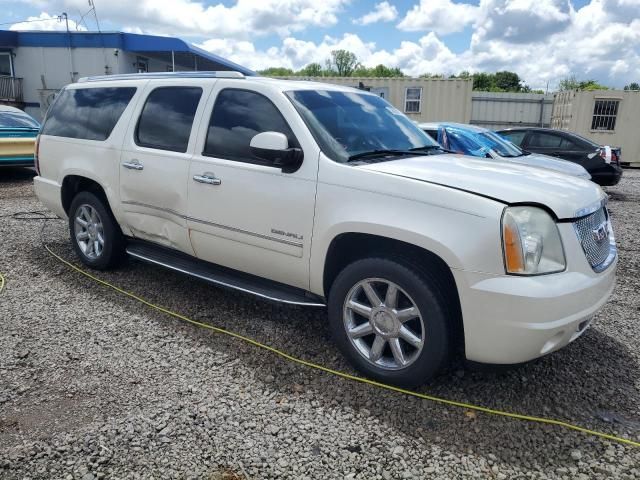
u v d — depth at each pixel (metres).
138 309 4.25
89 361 3.40
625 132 21.02
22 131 10.67
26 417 2.79
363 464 2.52
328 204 3.23
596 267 3.04
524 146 12.21
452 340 2.96
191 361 3.44
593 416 2.93
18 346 3.57
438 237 2.81
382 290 3.21
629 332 4.03
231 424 2.78
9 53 19.53
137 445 2.60
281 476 2.42
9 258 5.52
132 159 4.40
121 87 4.75
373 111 4.14
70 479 2.36
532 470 2.51
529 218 2.78
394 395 3.10
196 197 3.92
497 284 2.70
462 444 2.68
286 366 3.40
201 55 19.70
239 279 3.95
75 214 5.17
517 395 3.12
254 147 3.36
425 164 3.34
